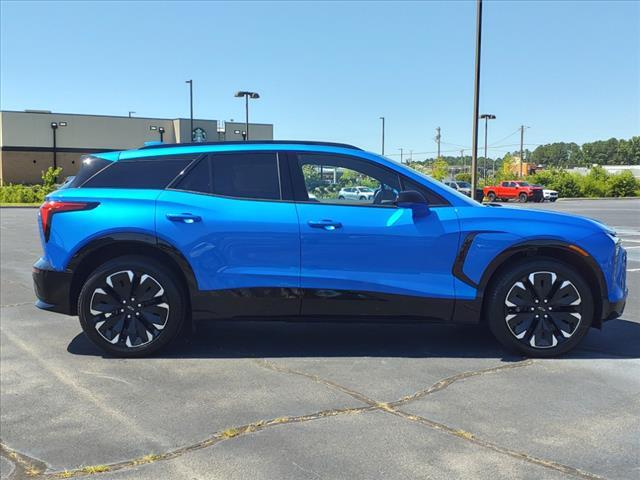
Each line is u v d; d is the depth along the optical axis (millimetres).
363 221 4832
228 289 4871
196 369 4719
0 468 3166
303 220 4840
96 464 3186
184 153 5098
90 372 4668
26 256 12047
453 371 4613
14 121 58031
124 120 62594
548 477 2984
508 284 4855
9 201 42250
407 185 4973
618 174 59375
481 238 4820
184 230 4852
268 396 4113
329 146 5102
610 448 3297
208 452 3293
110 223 4879
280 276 4836
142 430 3596
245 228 4840
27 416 3828
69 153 60812
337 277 4828
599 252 4859
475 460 3164
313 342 5492
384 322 4941
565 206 36094
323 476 3014
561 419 3684
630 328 5945
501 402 3963
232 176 5008
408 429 3553
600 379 4410
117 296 4961
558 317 4883
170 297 4930
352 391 4195
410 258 4840
